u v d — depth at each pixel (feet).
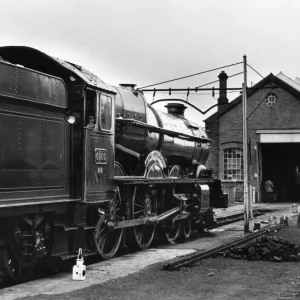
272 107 113.50
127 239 41.75
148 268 31.73
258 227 56.29
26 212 27.58
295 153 130.11
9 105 26.61
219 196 59.57
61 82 30.96
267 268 32.01
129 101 42.50
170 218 46.65
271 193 118.42
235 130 115.55
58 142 30.66
